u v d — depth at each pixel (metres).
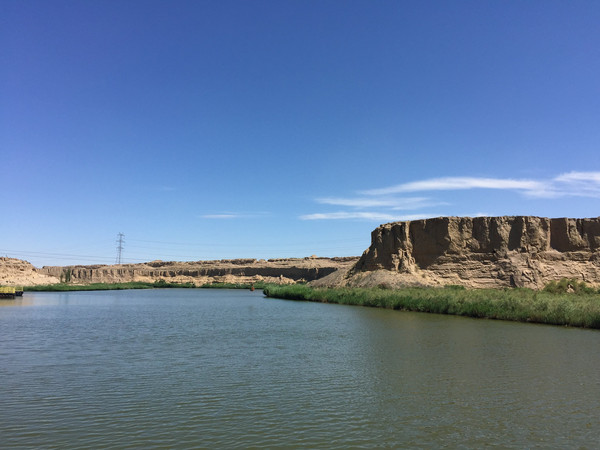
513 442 12.38
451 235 73.88
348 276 85.81
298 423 13.59
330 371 20.20
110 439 12.30
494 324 37.91
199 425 13.38
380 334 31.92
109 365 21.44
